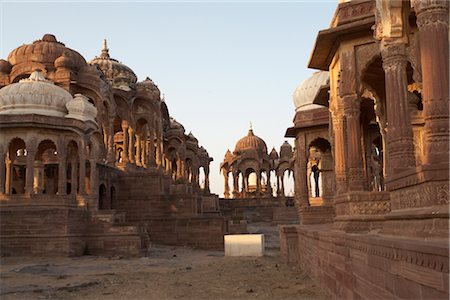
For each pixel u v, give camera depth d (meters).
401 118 8.73
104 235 24.62
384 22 9.10
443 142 6.82
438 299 5.21
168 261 22.64
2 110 26.91
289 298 12.29
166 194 34.00
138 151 43.00
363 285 8.35
